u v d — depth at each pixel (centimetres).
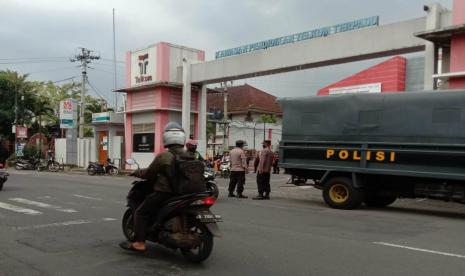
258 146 4797
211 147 4278
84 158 3444
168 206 618
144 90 2775
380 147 1202
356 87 2144
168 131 638
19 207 1159
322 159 1301
